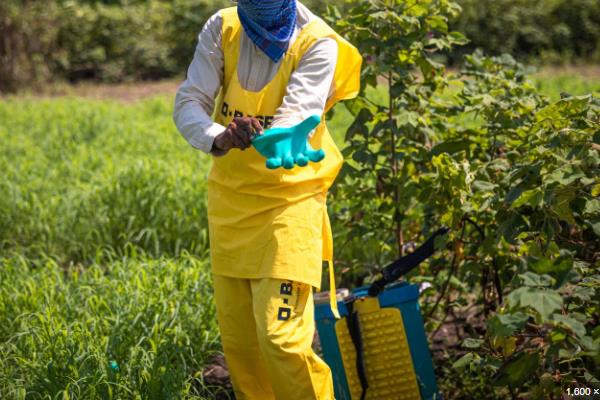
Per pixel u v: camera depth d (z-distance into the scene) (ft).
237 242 14.11
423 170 18.61
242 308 14.69
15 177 32.73
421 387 15.58
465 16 71.72
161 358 16.88
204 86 14.11
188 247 26.68
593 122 14.07
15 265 24.18
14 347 17.81
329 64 13.66
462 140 17.54
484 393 17.12
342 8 68.59
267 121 13.85
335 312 14.61
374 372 15.61
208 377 18.69
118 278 22.09
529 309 13.11
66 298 20.21
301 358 13.48
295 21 13.83
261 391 15.52
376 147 30.40
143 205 27.53
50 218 27.96
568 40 73.05
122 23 73.87
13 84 67.46
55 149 39.19
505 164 16.21
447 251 18.35
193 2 74.90
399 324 15.46
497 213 15.11
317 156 12.57
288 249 13.62
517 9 72.43
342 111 45.80
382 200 19.22
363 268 21.63
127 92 67.67
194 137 13.50
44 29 69.26
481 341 14.44
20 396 15.74
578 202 13.58
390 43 17.51
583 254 15.46
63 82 71.46
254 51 13.84
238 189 13.99
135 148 39.27
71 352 16.93
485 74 18.42
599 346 11.92
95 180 31.40
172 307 19.17
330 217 19.77
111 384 16.03
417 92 18.37
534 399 13.38
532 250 13.92
